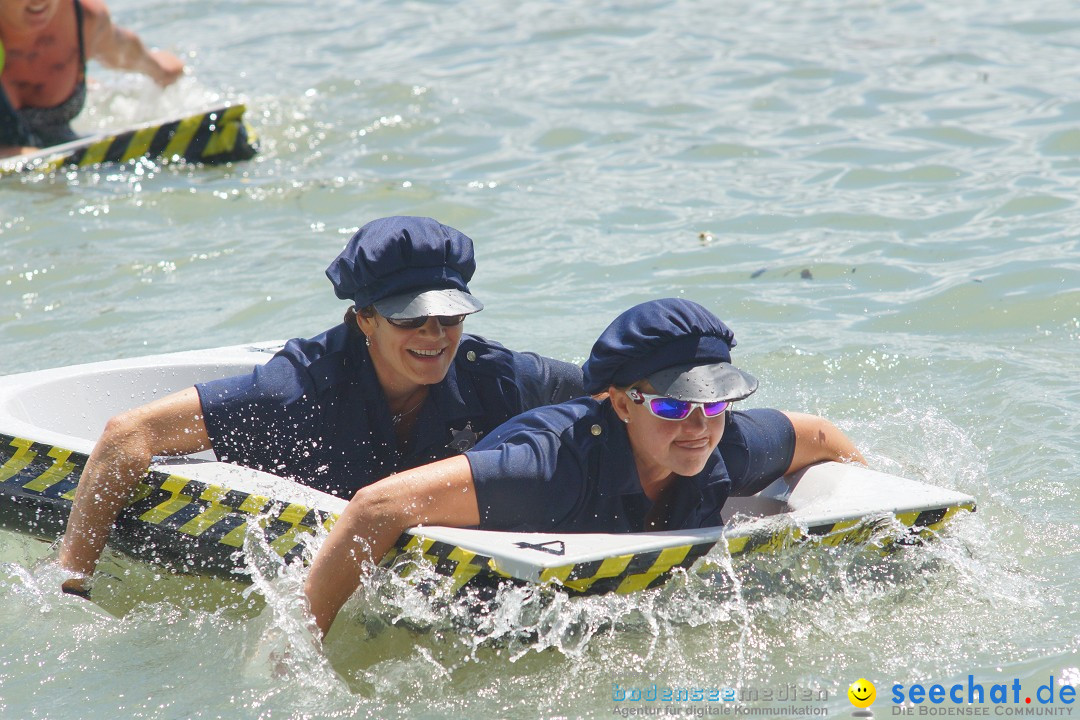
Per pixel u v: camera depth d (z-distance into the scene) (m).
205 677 12.89
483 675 12.62
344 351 14.74
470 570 12.32
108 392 17.39
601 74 39.19
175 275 25.30
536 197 28.81
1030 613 13.24
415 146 33.31
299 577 13.04
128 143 32.22
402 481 12.59
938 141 30.72
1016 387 18.98
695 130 33.09
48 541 14.83
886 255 24.30
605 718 11.94
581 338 21.25
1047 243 24.03
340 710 12.27
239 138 32.62
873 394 19.11
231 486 13.84
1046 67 36.34
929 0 45.84
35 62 33.75
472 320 22.28
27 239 27.47
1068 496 15.87
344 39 46.81
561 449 13.05
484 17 48.47
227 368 17.89
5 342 22.42
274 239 27.14
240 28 50.16
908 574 13.80
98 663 13.23
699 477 13.52
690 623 12.99
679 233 26.06
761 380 19.84
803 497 14.53
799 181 28.78
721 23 44.75
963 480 16.33
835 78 36.88
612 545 12.40
